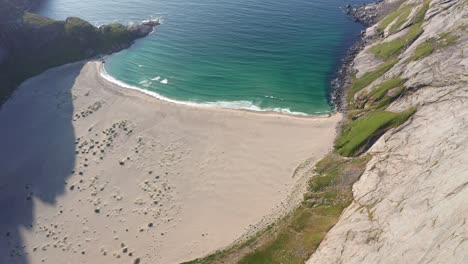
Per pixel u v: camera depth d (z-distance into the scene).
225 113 80.81
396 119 61.75
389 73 78.12
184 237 55.75
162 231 57.12
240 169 66.25
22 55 100.56
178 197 62.28
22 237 58.53
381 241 39.53
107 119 81.62
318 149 68.19
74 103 87.56
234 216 57.81
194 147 72.25
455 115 51.00
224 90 90.00
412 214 39.34
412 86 67.62
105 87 93.25
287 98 85.44
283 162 66.56
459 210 33.78
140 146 73.56
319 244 48.16
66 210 62.06
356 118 72.19
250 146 71.19
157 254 53.91
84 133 78.06
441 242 32.72
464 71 62.09
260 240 52.25
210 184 64.00
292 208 56.41
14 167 71.12
